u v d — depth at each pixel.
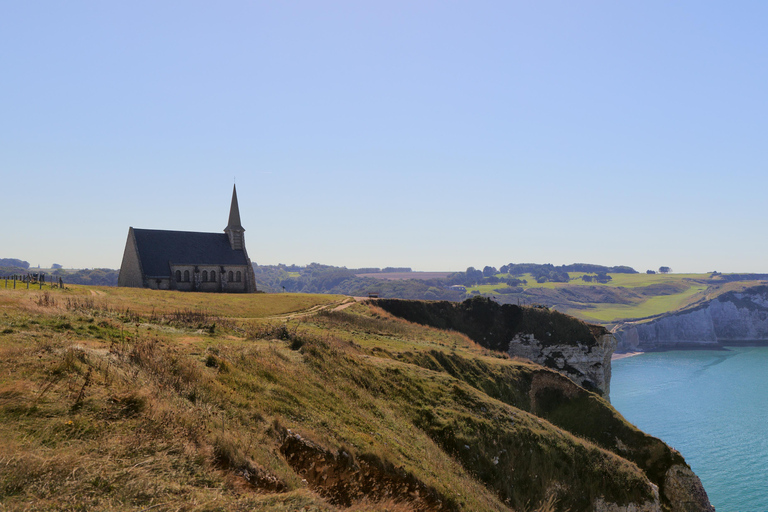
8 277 64.19
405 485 22.64
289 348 36.31
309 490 16.27
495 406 40.91
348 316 73.25
